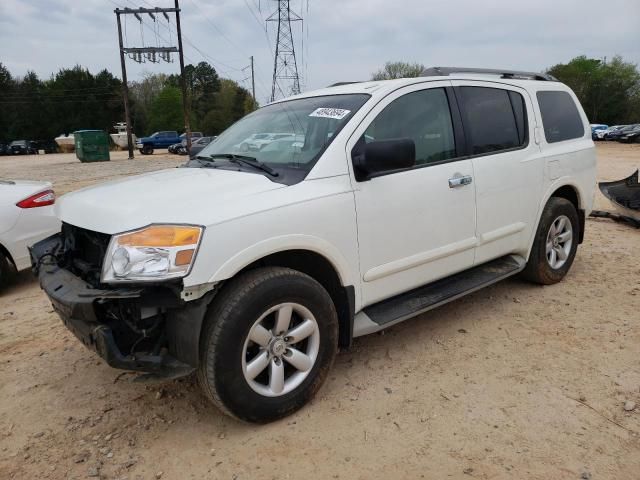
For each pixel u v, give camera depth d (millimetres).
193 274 2404
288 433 2738
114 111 76625
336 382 3225
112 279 2393
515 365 3350
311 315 2850
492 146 3984
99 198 2859
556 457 2471
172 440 2729
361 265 3123
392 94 3395
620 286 4727
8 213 5188
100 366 3566
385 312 3336
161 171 3633
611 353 3461
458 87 3838
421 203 3391
